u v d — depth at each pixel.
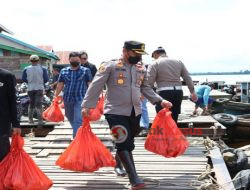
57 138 7.71
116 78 4.29
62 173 5.21
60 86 6.67
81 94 6.50
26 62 21.58
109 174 5.12
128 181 4.81
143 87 4.70
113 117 4.29
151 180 4.79
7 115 3.78
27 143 7.43
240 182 4.87
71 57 6.53
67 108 6.64
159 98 4.72
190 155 6.20
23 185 3.79
